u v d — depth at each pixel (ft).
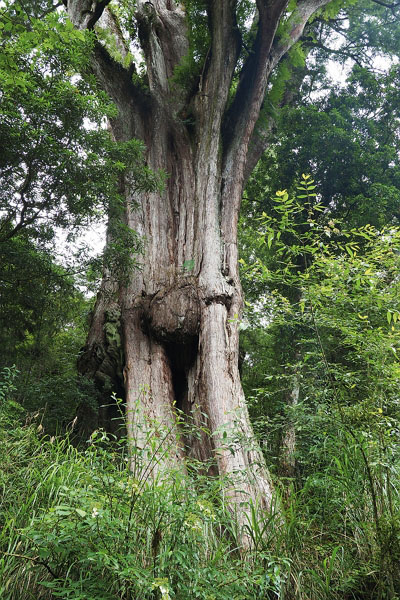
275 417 16.34
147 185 27.43
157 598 9.91
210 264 27.89
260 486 17.75
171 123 34.53
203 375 24.20
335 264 14.06
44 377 31.50
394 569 11.64
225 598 10.09
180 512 10.93
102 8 32.91
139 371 26.22
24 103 20.68
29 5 34.53
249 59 35.12
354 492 13.65
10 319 28.50
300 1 37.91
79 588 9.95
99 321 30.66
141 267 29.84
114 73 34.60
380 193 42.24
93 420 28.78
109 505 10.65
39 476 14.06
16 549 11.25
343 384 15.07
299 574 12.21
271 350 44.55
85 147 23.15
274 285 37.40
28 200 23.07
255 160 38.06
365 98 49.98
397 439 13.05
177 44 37.99
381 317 15.24
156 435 15.39
